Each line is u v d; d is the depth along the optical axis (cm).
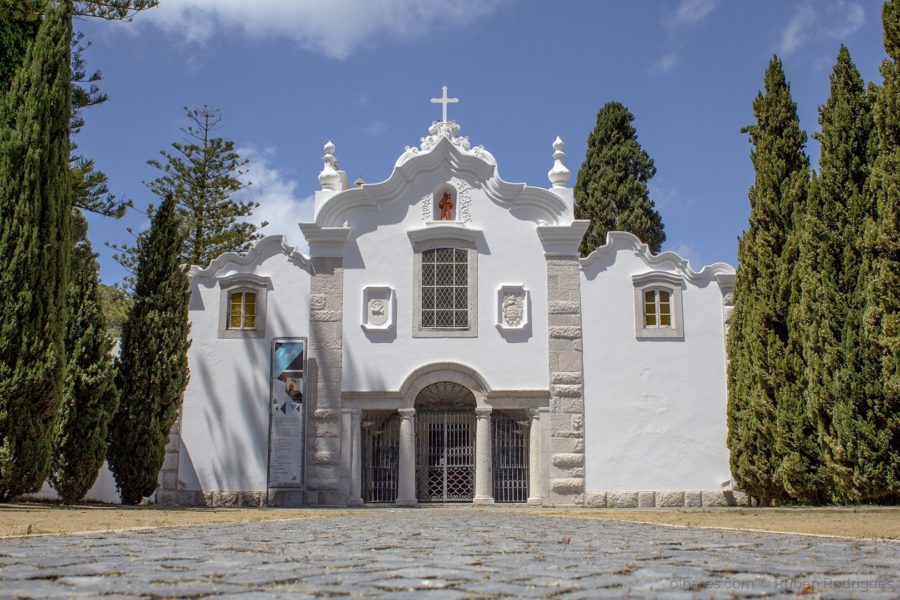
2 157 1864
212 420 2475
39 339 1822
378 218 2581
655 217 4116
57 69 1950
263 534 1082
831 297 1866
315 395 2481
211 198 4731
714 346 2517
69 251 1925
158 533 1091
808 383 1984
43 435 1831
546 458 2448
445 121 2672
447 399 2531
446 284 2553
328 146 2694
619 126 4228
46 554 777
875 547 924
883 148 1734
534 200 2584
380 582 592
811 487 2114
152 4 2828
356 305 2533
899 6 1731
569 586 577
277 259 2562
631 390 2492
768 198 2316
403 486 2417
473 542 966
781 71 2383
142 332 2331
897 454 1744
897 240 1672
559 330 2514
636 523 1444
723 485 2447
